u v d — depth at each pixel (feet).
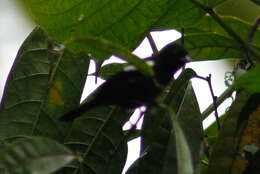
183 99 14.96
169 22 16.84
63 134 16.51
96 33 16.69
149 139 14.75
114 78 14.14
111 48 11.94
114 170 16.42
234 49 18.03
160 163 14.06
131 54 11.87
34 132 16.33
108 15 16.48
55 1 15.89
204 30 18.26
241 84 13.67
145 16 16.66
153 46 17.17
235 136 14.57
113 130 16.76
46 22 16.19
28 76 16.65
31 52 16.84
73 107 16.72
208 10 15.33
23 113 16.42
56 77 16.76
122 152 16.63
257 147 14.35
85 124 16.71
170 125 14.71
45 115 16.51
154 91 13.84
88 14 16.29
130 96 14.17
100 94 14.42
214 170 14.28
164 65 15.37
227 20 17.66
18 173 10.77
